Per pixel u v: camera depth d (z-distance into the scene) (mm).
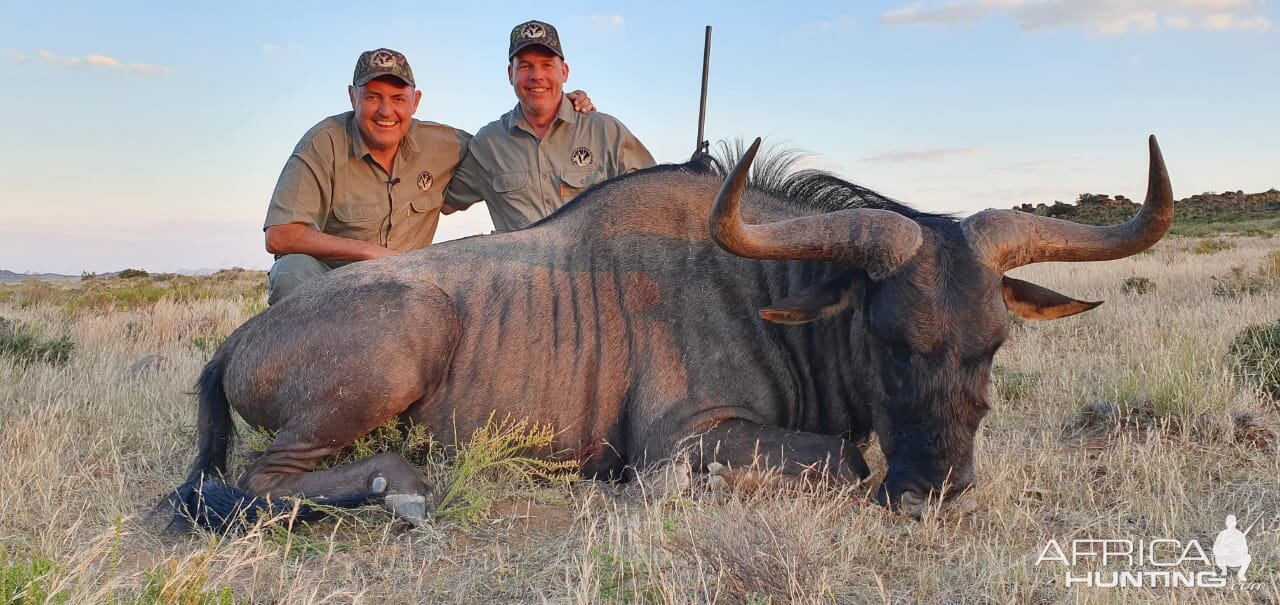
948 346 4188
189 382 7551
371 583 3828
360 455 4938
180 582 3287
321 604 3449
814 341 5070
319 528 4430
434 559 4074
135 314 14320
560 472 5141
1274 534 4078
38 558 3383
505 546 4223
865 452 5484
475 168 7574
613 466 5164
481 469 4801
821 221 4457
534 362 5098
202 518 4371
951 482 4258
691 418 4895
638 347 5094
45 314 14477
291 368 4832
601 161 7535
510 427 5047
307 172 6734
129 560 4062
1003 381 7133
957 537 4273
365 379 4750
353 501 4418
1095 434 6062
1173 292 13781
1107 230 4461
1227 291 12930
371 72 6555
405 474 4480
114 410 6516
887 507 4383
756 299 5113
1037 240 4402
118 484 4930
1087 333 9883
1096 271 17859
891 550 4078
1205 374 6711
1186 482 4879
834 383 5094
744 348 5051
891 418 4422
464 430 5094
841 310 4605
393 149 6988
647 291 5184
